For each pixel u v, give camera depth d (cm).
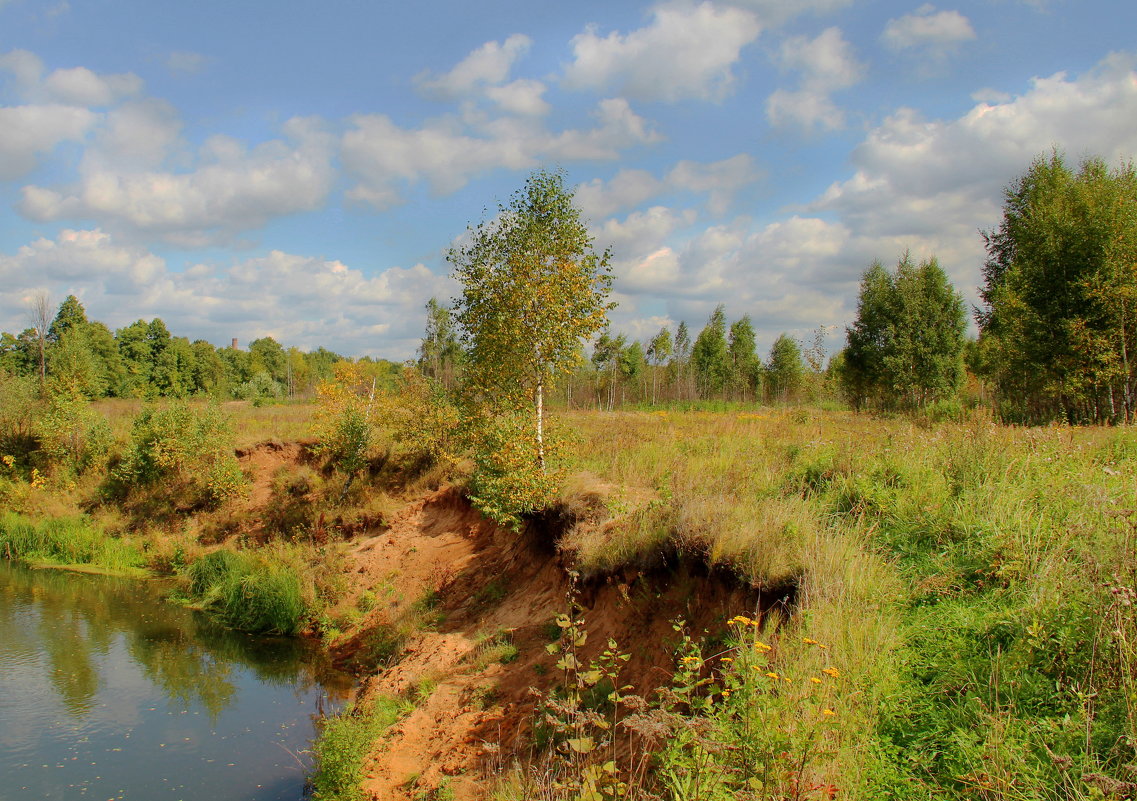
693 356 5625
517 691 1002
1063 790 408
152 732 1222
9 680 1439
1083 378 2156
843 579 688
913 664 572
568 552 1173
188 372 6669
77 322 5797
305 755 1134
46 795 1022
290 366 7244
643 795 523
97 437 2930
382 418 2436
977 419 1258
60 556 2434
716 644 738
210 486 2477
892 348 3719
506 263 1492
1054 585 581
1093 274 2192
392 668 1305
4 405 3095
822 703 500
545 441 1488
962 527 778
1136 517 599
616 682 841
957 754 464
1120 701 451
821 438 1398
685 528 890
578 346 1508
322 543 2128
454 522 1908
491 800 760
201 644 1653
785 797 425
